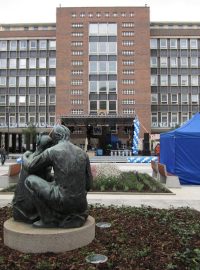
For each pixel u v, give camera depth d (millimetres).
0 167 29812
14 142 71125
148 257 5848
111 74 68625
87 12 69125
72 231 6051
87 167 6504
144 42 68812
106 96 68312
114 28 69062
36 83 71250
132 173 19297
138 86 68250
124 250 6129
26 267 5383
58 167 6105
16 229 6129
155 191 14039
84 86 68438
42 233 5906
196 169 17875
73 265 5441
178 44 71500
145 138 46219
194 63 71438
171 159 18500
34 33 71562
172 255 5883
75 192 6152
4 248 6078
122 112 68000
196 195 13773
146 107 67812
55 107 70125
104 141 58812
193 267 5406
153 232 7293
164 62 71312
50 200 6039
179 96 71000
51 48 71438
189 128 18500
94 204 10711
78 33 69062
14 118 71250
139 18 69000
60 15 69312
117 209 9617
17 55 71750
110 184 14594
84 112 68188
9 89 71625
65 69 68625
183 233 7148
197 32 71562
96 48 68875
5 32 71875
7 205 10609
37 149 6695
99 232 7195
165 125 69188
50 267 5336
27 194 6438
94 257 5750
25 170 6531
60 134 6418
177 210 9680
